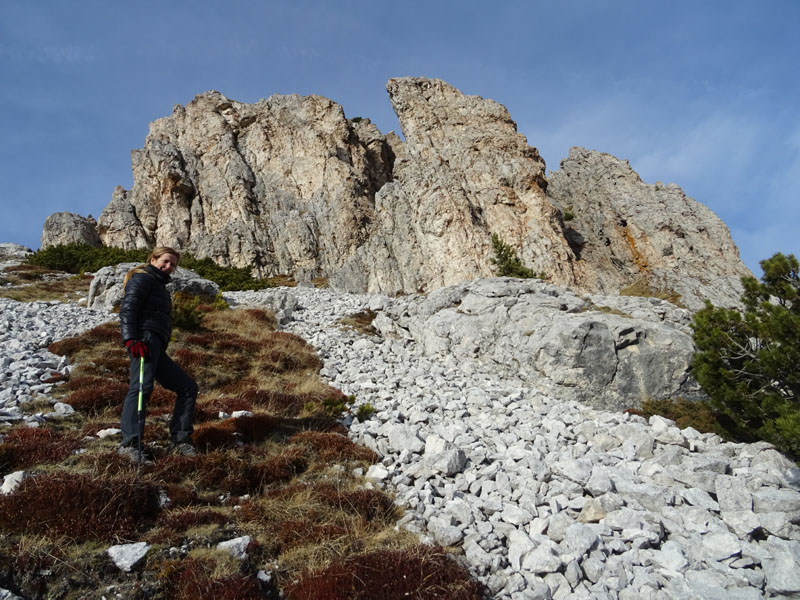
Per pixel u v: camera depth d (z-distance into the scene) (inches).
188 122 3228.3
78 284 1071.6
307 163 2945.4
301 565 232.8
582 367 561.6
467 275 1884.8
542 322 633.6
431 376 618.5
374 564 226.2
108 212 2778.1
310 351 680.4
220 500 277.9
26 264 1339.8
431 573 224.4
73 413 364.2
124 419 285.7
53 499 224.8
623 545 263.6
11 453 269.4
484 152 2289.6
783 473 346.9
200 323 698.2
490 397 546.6
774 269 446.9
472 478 335.3
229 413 412.8
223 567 214.8
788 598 231.5
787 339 406.0
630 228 2107.5
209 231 2758.4
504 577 235.9
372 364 655.8
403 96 2674.7
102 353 526.9
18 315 663.1
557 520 276.1
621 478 329.7
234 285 1489.9
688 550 264.7
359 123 3548.2
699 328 476.1
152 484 262.2
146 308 296.0
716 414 513.0
